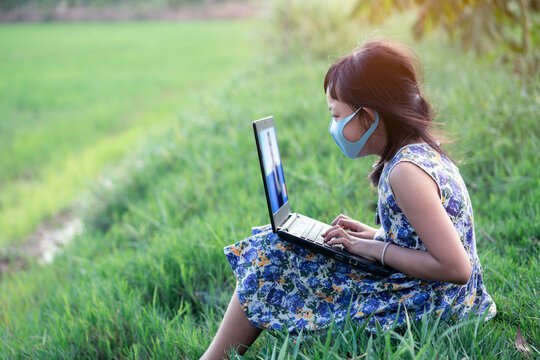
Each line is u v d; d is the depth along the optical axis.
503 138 4.27
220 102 8.44
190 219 4.43
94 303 2.96
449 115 4.71
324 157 4.91
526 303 2.23
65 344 2.67
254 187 4.64
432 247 1.71
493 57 6.17
